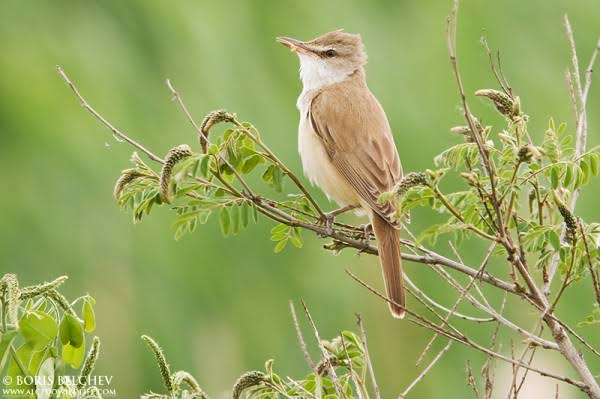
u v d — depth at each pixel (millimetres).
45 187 12727
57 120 13055
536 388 9664
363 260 11320
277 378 7023
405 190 6551
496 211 6586
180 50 13289
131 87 13133
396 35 13312
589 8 13281
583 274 6938
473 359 11078
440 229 6590
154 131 12883
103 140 12859
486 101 10273
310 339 11742
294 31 13508
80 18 13875
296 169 12469
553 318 6656
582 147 7695
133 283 12047
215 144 7426
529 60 12906
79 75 13406
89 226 12422
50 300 6285
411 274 11273
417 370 10766
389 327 10969
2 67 13438
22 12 14023
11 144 12867
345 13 13523
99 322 11719
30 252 12289
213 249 12219
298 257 12242
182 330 11836
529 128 11984
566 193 7293
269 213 7879
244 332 11836
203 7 13445
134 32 13656
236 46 13258
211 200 7488
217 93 12945
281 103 13070
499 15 13125
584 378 6609
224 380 11422
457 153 6746
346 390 7188
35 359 6148
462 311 11219
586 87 7863
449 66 12797
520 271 6797
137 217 7402
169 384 6430
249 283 12188
